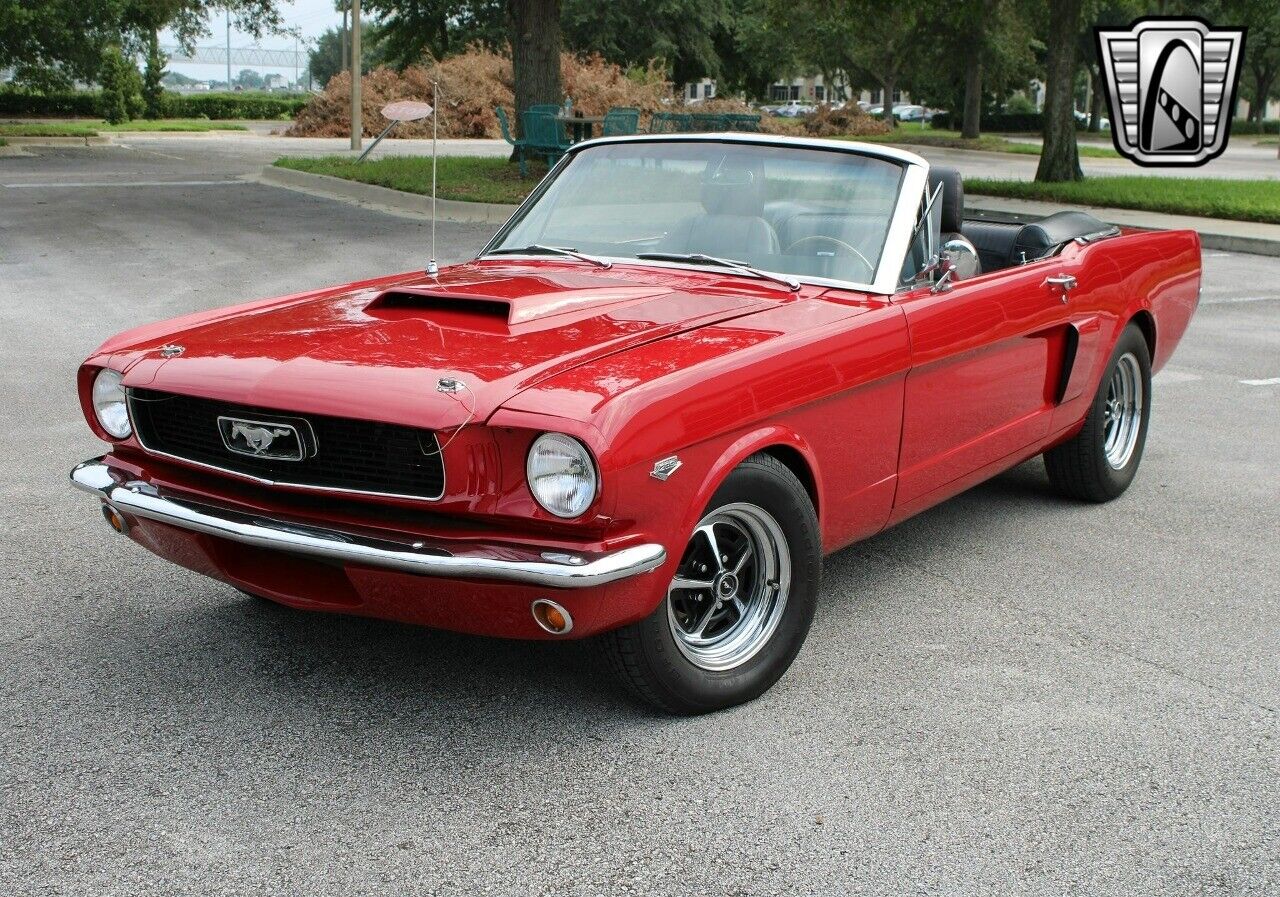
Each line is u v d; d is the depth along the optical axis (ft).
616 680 10.90
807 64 197.67
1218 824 9.68
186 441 11.12
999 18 151.33
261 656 12.48
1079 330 16.03
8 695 11.54
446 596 9.80
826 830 9.47
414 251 43.29
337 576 10.57
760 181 14.05
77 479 11.78
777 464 11.24
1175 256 19.34
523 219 15.34
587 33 166.09
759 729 11.08
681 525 10.16
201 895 8.53
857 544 16.47
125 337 12.35
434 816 9.59
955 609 14.08
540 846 9.19
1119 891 8.77
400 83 125.49
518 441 9.57
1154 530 17.07
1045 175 76.33
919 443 13.39
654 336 11.04
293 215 54.19
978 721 11.32
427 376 9.99
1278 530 17.11
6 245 43.86
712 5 174.19
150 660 12.35
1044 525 17.29
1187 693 12.00
